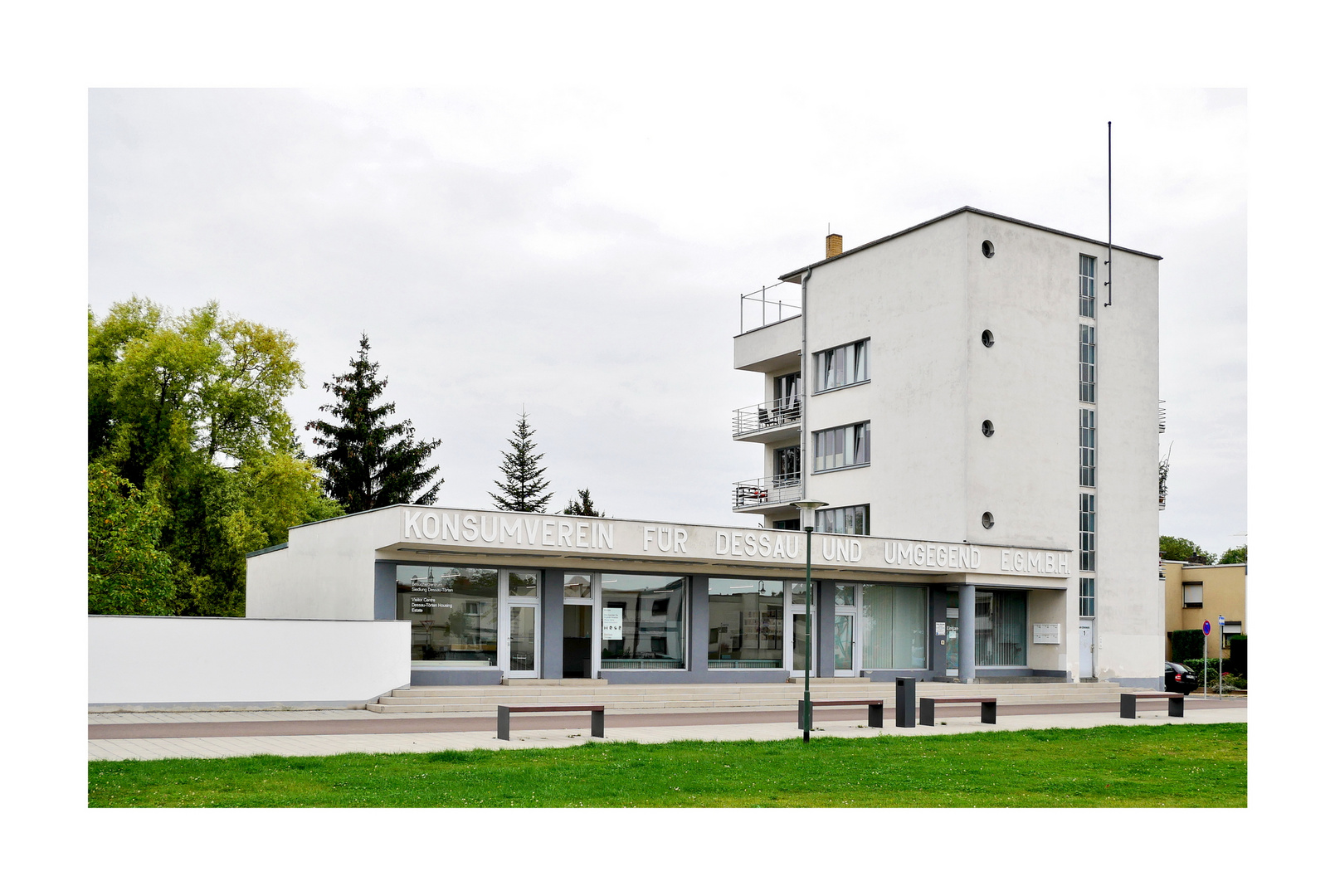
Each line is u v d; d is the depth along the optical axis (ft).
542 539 98.32
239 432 171.83
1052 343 138.41
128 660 81.20
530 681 99.40
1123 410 144.46
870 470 141.08
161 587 122.42
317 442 237.86
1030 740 72.54
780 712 95.35
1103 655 138.21
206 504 161.58
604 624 106.01
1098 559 139.23
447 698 90.94
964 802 46.29
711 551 107.14
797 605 117.80
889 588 124.77
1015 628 136.56
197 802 42.80
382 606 94.89
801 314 153.99
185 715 80.02
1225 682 159.94
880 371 140.87
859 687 114.52
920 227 136.98
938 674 126.21
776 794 47.65
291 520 169.48
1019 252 136.36
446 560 97.40
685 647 110.32
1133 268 147.54
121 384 159.22
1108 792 49.90
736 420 167.22
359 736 67.87
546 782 49.11
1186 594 204.03
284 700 85.76
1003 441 132.57
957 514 129.49
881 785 50.75
